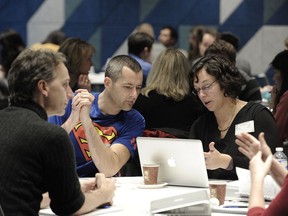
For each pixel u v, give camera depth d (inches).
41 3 406.9
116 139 149.6
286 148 168.1
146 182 134.4
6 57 283.3
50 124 98.7
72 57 191.5
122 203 117.8
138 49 268.2
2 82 227.6
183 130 183.6
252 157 97.0
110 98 148.5
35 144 96.8
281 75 187.3
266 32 371.2
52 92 102.1
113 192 115.3
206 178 131.4
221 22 377.7
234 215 110.5
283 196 87.3
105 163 140.3
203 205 101.3
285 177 93.1
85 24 399.2
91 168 149.0
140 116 152.7
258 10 371.2
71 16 401.7
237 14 374.9
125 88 145.7
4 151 97.2
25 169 96.7
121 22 393.7
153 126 186.2
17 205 96.0
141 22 389.7
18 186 96.4
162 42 350.3
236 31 375.6
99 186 116.0
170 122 185.5
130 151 149.1
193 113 185.2
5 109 101.9
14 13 412.8
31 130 97.5
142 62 258.7
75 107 137.6
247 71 282.0
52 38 310.0
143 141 135.6
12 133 97.9
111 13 394.6
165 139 133.0
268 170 93.8
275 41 370.3
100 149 139.3
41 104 102.3
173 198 103.3
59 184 98.8
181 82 185.9
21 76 100.7
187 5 382.0
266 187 117.7
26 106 101.3
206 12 379.2
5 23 415.2
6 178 96.4
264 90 260.7
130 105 147.4
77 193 101.5
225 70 144.0
